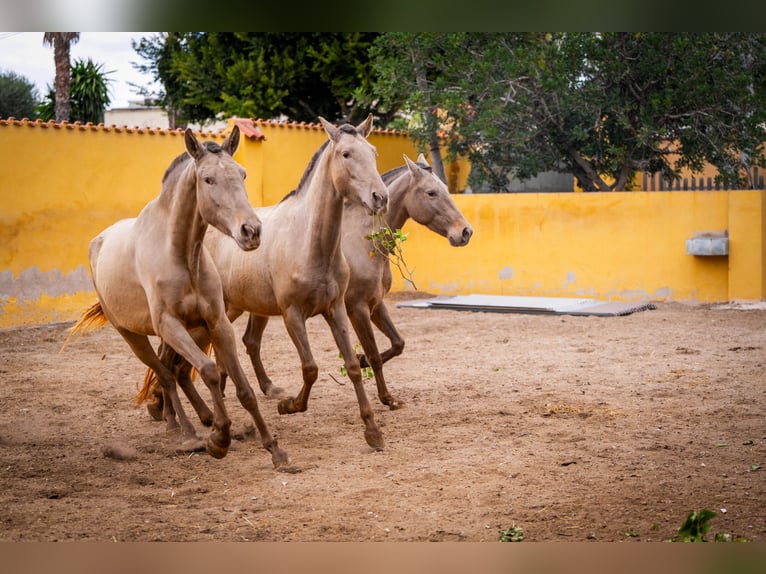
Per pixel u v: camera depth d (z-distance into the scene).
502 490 5.74
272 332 13.39
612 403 8.20
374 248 7.69
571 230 16.34
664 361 10.29
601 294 16.12
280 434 7.37
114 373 10.33
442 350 11.48
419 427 7.50
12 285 13.53
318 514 5.32
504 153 18.77
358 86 24.86
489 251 17.16
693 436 7.00
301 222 6.95
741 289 14.86
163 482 6.14
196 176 6.04
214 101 26.33
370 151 6.59
